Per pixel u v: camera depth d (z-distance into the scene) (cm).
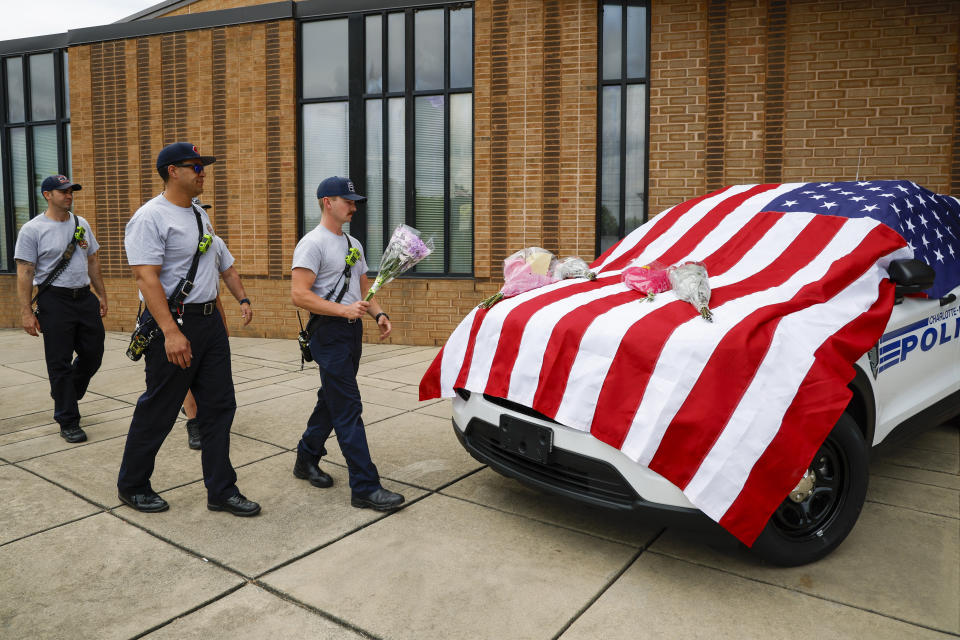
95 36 1001
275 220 927
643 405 277
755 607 261
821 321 291
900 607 261
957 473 408
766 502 262
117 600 265
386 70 874
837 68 720
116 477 400
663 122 771
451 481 394
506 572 288
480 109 829
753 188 432
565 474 305
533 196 817
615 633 244
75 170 1034
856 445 299
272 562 296
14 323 1116
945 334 384
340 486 388
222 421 348
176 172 331
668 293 328
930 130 700
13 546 311
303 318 925
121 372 718
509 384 324
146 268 319
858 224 344
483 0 817
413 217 880
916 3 696
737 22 743
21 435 486
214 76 942
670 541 319
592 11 783
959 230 396
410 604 262
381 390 623
